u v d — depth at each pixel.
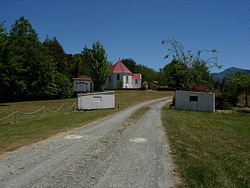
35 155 12.02
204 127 23.84
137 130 19.86
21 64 59.22
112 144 14.57
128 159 11.48
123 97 62.78
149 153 12.62
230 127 24.89
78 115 30.98
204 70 60.44
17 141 15.27
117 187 8.28
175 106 44.56
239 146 15.67
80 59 86.19
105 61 75.44
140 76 98.56
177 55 59.94
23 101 60.47
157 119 27.80
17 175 9.27
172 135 18.00
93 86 77.00
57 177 9.09
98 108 40.50
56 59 81.94
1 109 42.59
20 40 63.44
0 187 8.19
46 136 16.94
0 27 54.56
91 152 12.66
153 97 65.56
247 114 39.59
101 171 9.79
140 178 9.09
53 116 30.52
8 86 59.12
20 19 64.38
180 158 11.76
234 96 50.62
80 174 9.42
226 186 8.47
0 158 11.48
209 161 11.48
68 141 15.34
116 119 27.03
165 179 9.02
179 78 78.19
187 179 9.01
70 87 69.00
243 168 10.78
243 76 51.91
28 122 25.55
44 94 64.88
